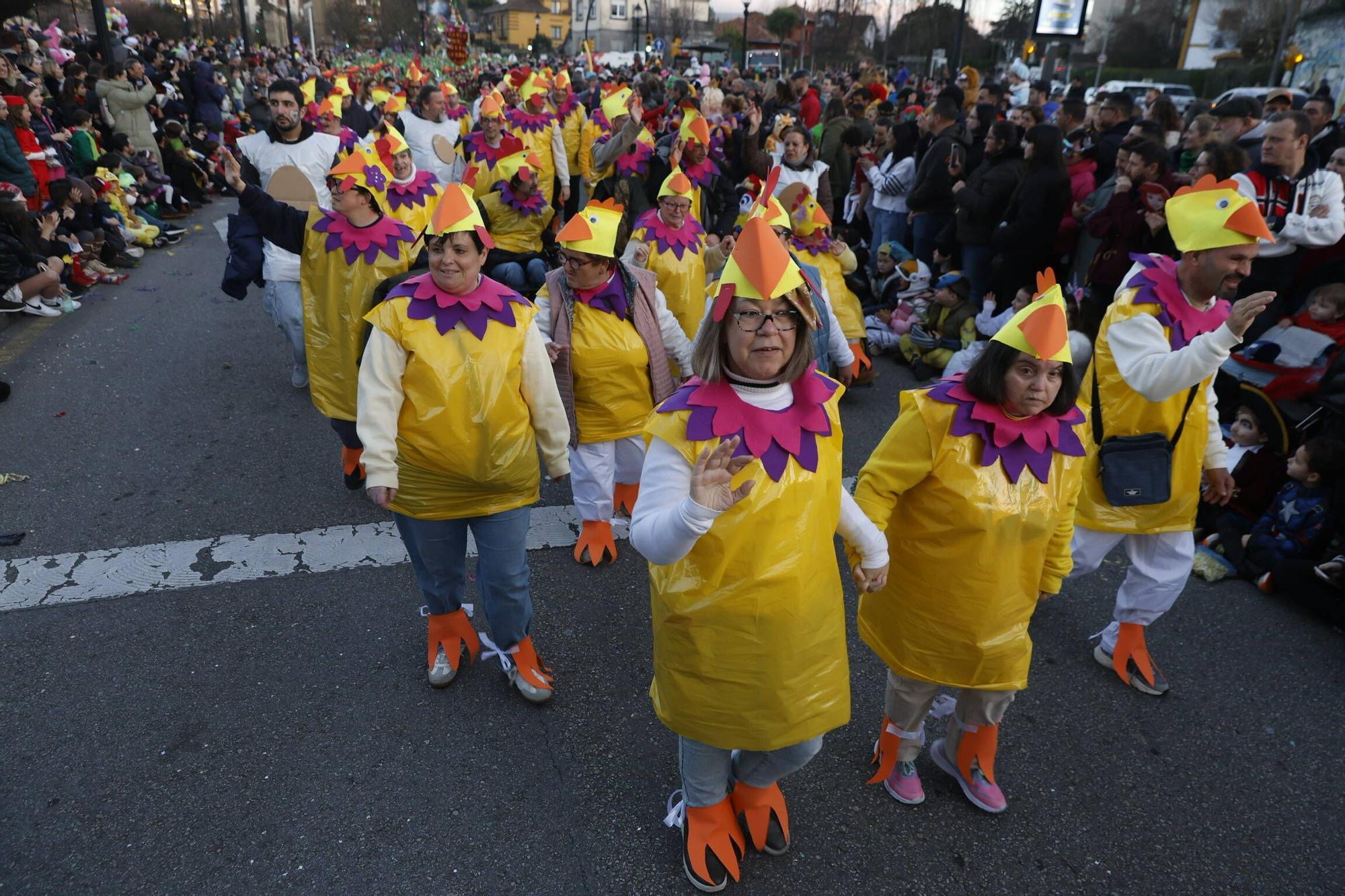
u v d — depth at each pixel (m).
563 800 2.83
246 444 5.39
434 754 3.01
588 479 4.06
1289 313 5.02
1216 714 3.31
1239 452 4.50
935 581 2.46
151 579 3.95
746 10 37.91
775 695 2.14
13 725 3.07
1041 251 6.40
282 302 5.66
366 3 62.88
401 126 10.09
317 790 2.84
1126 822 2.81
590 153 9.41
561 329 3.78
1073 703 3.36
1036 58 39.25
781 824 2.63
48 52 13.38
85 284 8.65
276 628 3.65
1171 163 6.93
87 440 5.36
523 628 3.23
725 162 7.53
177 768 2.91
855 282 7.99
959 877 2.59
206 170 14.30
